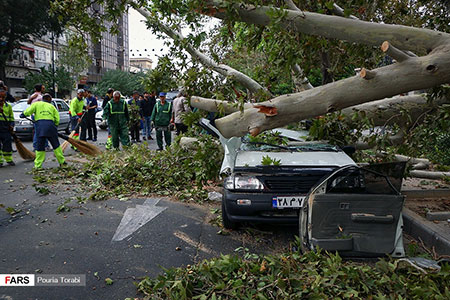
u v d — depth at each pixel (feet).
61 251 13.21
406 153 15.62
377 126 16.37
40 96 36.19
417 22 21.24
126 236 14.73
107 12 17.87
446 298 8.98
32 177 24.85
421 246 14.10
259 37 15.78
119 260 12.63
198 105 14.39
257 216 14.11
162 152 26.89
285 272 10.30
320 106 10.51
